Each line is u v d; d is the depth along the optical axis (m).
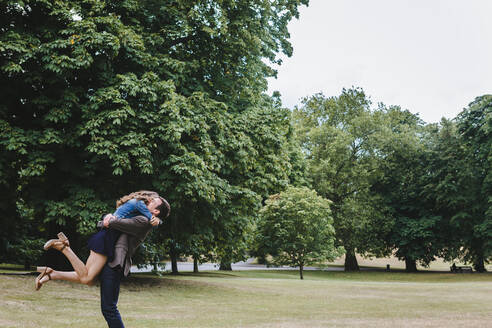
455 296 17.14
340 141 45.00
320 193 44.53
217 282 20.75
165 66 14.55
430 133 48.91
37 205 13.35
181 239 16.84
